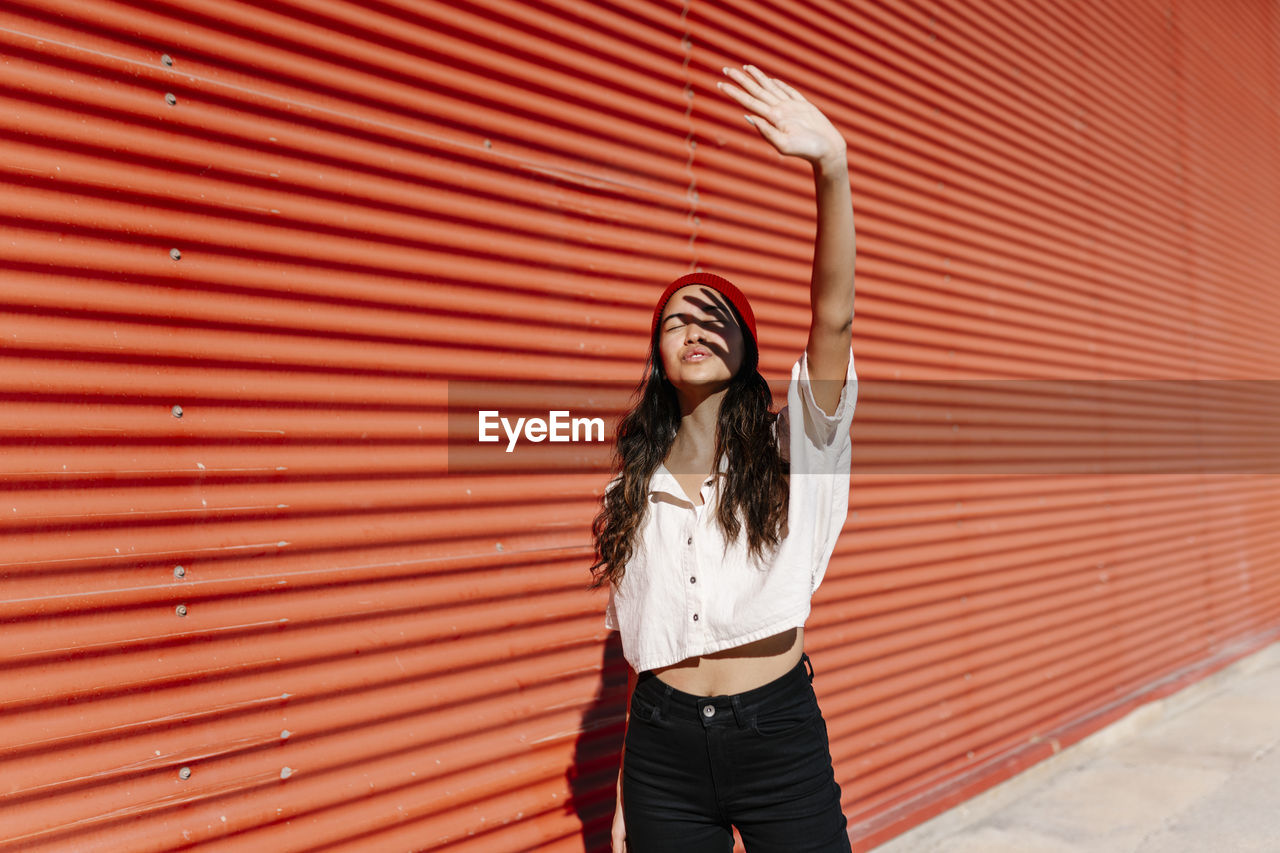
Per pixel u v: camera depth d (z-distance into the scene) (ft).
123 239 5.93
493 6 8.28
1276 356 24.79
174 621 6.01
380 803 7.03
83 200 5.76
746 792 5.71
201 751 6.05
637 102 9.62
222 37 6.49
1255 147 24.80
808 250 11.62
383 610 7.14
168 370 6.10
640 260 9.55
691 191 10.16
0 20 5.47
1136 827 12.33
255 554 6.44
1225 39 23.66
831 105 12.18
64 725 5.47
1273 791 13.50
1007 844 11.82
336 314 7.04
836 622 11.49
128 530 5.84
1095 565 16.67
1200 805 13.04
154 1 6.14
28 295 5.48
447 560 7.59
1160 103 20.33
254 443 6.50
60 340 5.60
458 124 7.98
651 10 9.82
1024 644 14.67
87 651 5.58
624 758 6.22
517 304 8.35
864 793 11.55
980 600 13.85
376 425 7.23
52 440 5.55
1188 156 21.29
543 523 8.38
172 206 6.16
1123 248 18.44
